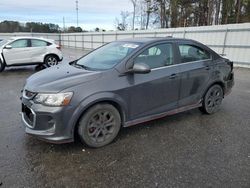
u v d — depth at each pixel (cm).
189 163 320
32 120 343
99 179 285
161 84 409
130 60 380
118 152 348
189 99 462
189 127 439
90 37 3180
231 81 542
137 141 382
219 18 3319
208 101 500
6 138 385
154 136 401
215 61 499
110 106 362
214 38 1482
